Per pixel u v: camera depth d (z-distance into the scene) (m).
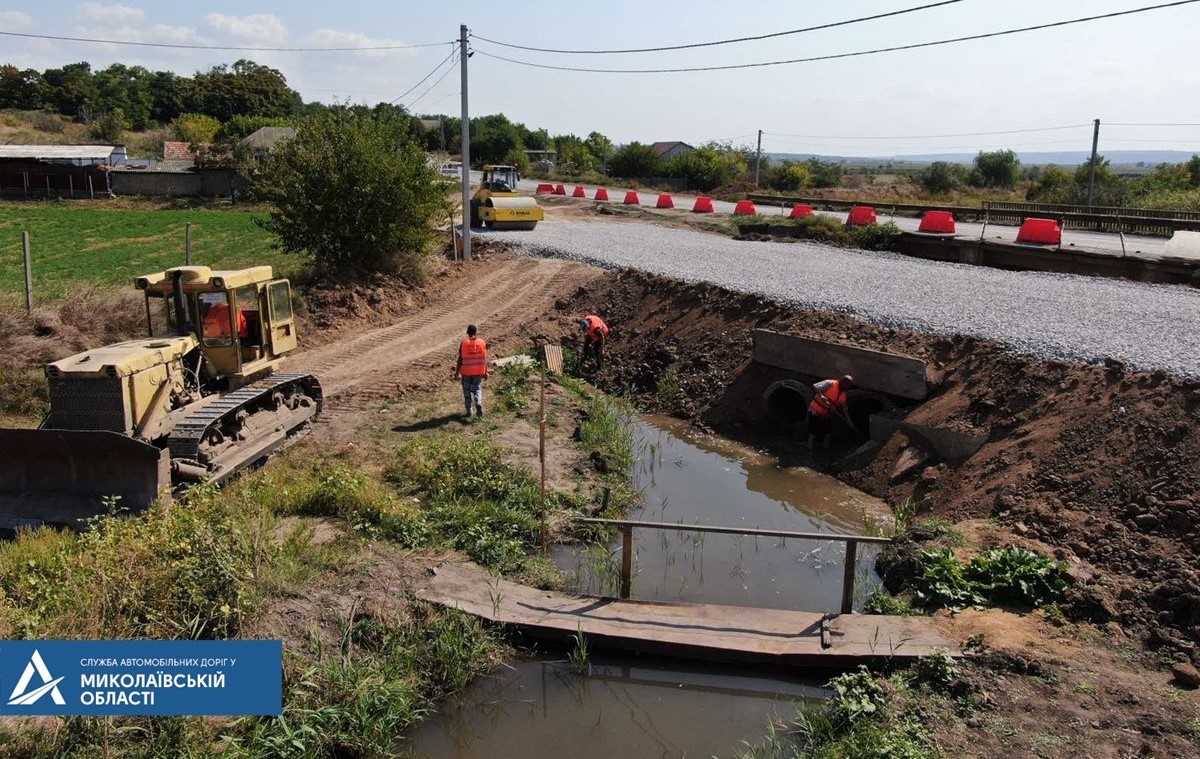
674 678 8.19
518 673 8.26
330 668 7.35
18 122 93.62
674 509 12.34
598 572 10.07
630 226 35.16
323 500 10.72
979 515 10.75
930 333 14.52
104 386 10.54
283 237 23.22
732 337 17.59
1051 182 57.00
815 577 10.22
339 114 23.48
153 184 57.66
